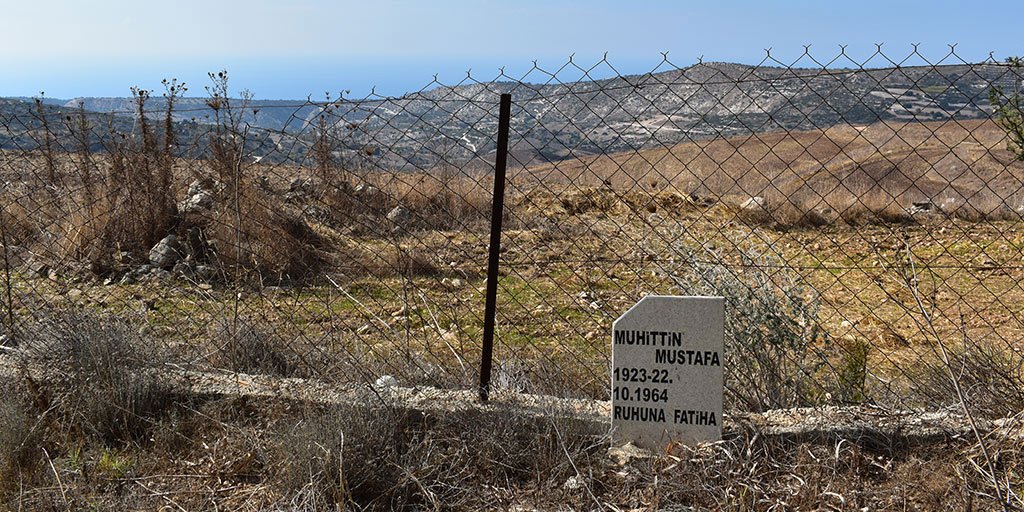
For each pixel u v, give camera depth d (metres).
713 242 8.21
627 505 3.85
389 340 6.60
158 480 4.18
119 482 4.18
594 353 6.28
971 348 5.36
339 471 3.88
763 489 3.85
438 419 4.46
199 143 7.61
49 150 8.01
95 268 8.26
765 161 20.64
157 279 8.12
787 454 4.13
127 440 4.54
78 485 4.11
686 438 4.20
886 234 12.41
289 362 5.40
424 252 9.54
